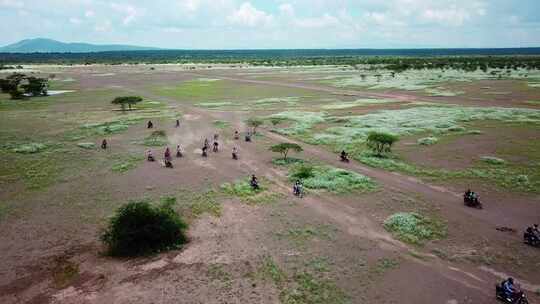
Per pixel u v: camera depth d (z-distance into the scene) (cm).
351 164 4447
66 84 14362
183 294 1986
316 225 2822
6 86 11638
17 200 3294
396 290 2034
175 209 3091
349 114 7750
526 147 4984
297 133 6112
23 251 2430
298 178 3881
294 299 1944
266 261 2306
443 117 7069
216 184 3734
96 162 4494
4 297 1967
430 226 2803
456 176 3922
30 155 4788
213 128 6538
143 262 2302
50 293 2002
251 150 5116
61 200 3300
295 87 12975
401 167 4225
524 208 3122
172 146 5312
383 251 2450
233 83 14462
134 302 1920
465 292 2025
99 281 2105
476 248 2495
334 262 2306
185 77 17125
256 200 3309
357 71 19400
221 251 2430
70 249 2458
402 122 6750
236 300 1936
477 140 5419
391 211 3080
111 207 3141
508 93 10019
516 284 2106
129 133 6134
